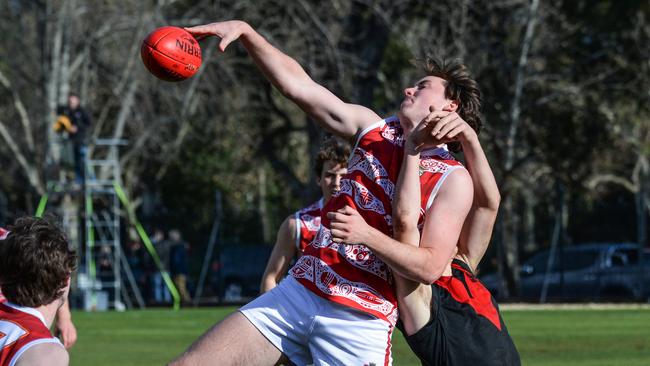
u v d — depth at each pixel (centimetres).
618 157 12838
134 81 9506
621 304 6988
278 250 2033
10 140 10781
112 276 7788
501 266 8100
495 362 1482
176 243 7712
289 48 8719
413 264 1323
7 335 1160
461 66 1491
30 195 11119
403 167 1359
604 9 9419
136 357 3269
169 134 10662
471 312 1498
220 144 10869
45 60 9381
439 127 1354
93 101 10412
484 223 1524
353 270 1406
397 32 8650
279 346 1426
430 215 1374
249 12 8762
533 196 11612
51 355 1144
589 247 7938
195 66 1488
